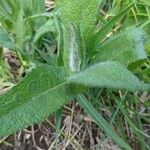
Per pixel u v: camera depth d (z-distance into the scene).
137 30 0.23
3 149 0.26
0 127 0.18
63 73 0.21
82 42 0.21
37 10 0.27
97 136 0.27
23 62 0.26
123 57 0.23
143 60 0.23
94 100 0.26
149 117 0.28
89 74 0.18
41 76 0.19
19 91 0.19
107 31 0.25
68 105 0.27
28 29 0.26
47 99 0.20
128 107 0.26
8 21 0.27
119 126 0.26
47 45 0.28
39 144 0.26
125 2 0.30
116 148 0.26
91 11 0.22
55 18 0.23
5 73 0.27
